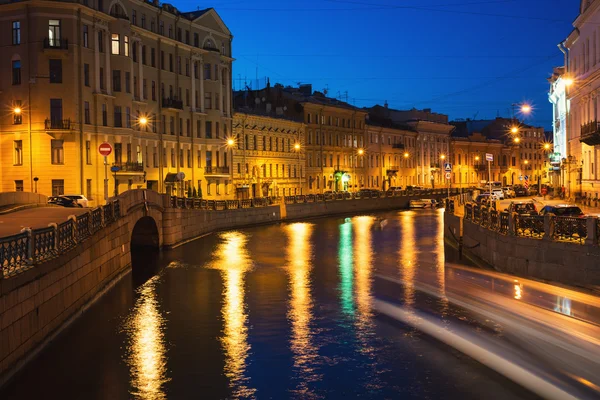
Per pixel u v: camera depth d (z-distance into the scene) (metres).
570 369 16.66
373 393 15.34
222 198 72.50
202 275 31.00
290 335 20.06
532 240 24.28
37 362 16.69
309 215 70.19
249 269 32.91
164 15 63.72
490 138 147.12
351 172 100.38
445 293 25.69
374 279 29.44
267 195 81.12
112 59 55.94
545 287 23.34
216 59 71.44
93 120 53.59
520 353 17.89
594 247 21.11
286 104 90.62
